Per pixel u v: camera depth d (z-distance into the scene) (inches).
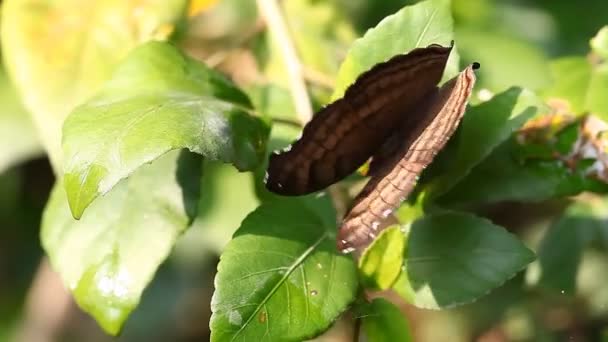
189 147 12.3
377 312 12.8
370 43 13.0
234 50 15.3
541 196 13.6
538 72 15.5
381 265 12.9
